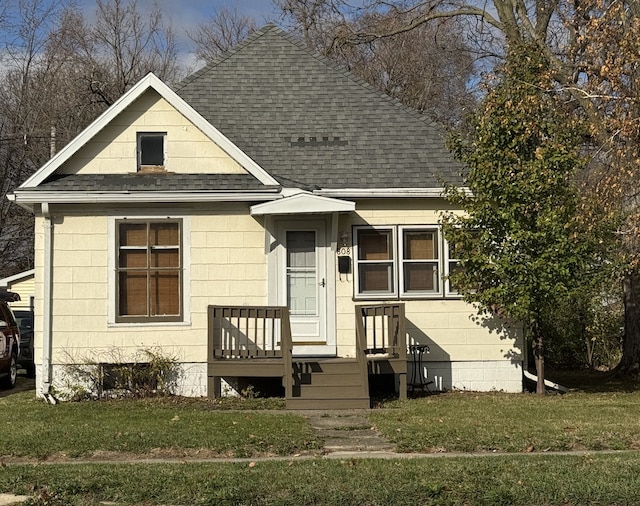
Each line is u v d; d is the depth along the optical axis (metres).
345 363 13.62
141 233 14.77
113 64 38.50
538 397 14.48
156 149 14.94
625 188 13.64
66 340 14.51
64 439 10.05
